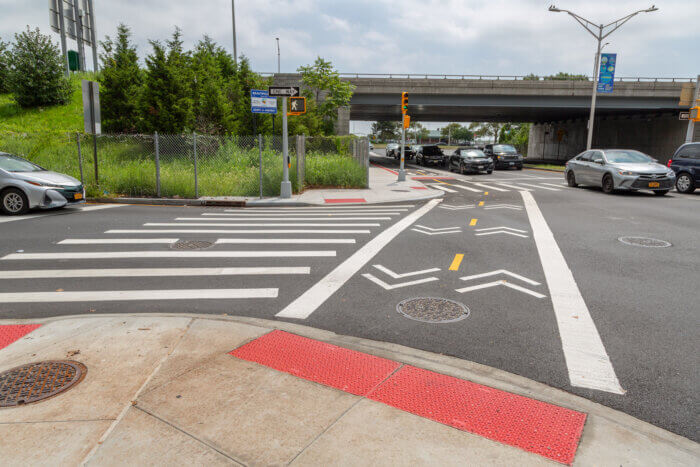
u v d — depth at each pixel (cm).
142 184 1518
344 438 275
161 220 1102
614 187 1650
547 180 2353
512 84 4131
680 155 1747
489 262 720
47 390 328
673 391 346
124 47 2609
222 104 2369
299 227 1025
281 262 719
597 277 637
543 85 4119
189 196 1520
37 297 553
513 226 1032
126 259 730
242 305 528
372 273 660
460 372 366
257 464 252
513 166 3262
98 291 576
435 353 405
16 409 304
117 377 347
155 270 670
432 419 297
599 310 512
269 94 1483
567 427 292
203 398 318
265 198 1529
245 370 361
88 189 1467
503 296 559
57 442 270
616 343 429
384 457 259
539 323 476
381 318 489
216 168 1875
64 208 1277
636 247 821
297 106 1527
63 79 3025
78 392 325
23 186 1117
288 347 406
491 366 383
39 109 2922
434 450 266
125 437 275
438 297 556
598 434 285
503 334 448
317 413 302
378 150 9419
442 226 1037
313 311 509
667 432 295
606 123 5547
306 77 3512
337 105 3566
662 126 4638
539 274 654
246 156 2022
